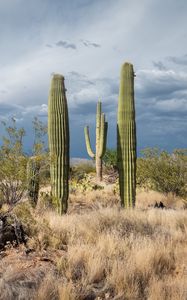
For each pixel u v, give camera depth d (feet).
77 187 56.08
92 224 27.50
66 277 18.33
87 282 17.84
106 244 22.75
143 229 28.02
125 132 41.24
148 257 20.66
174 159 53.62
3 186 26.07
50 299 15.80
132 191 41.32
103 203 45.24
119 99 41.75
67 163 37.86
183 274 20.01
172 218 32.37
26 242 22.98
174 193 53.83
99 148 73.36
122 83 41.55
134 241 23.86
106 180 75.31
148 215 33.55
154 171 53.83
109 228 27.14
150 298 16.52
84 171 78.02
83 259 20.31
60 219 28.63
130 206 41.11
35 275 18.15
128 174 41.27
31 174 28.02
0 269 18.71
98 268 18.84
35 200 34.96
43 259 20.36
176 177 53.16
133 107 41.60
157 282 18.16
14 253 21.27
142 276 19.13
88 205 44.96
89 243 23.16
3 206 25.20
